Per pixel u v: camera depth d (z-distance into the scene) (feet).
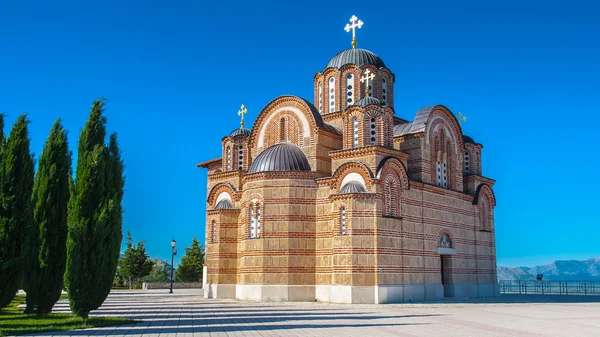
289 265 138.92
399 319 95.86
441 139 162.81
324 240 139.85
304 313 107.34
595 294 200.95
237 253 158.51
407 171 151.74
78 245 87.92
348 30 180.75
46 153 99.09
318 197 142.82
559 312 114.83
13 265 99.91
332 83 172.55
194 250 304.30
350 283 130.31
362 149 137.39
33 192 98.89
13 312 103.76
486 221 176.55
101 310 116.78
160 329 81.05
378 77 171.22
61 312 107.96
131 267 277.23
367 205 133.28
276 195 141.90
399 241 138.41
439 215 154.51
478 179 175.63
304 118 153.17
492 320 95.81
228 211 159.84
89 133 94.99
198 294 199.31
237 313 107.96
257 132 164.55
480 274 168.96
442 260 158.81
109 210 90.33
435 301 143.54
